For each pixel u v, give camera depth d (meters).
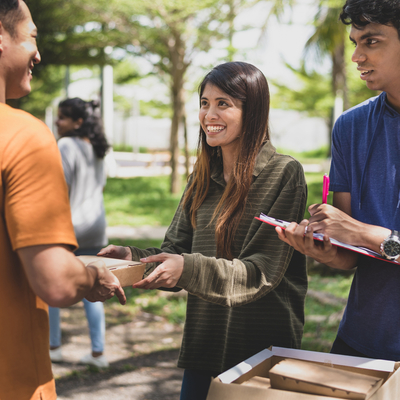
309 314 4.57
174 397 3.31
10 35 1.26
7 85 1.31
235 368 1.38
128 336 4.44
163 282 1.47
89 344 4.20
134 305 5.23
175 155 14.21
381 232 1.52
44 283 1.15
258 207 1.73
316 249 1.49
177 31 12.07
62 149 3.50
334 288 5.39
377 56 1.51
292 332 1.74
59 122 3.61
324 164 21.42
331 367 1.48
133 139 32.81
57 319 3.78
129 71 19.22
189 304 1.87
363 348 1.68
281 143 32.41
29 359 1.25
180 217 2.00
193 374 1.86
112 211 11.52
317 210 1.59
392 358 1.62
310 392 1.27
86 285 1.24
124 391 3.38
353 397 1.22
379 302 1.65
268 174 1.75
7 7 1.24
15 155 1.16
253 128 1.75
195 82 13.64
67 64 11.56
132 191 14.70
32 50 1.31
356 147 1.74
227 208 1.75
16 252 1.20
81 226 3.48
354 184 1.74
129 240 8.24
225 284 1.54
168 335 4.48
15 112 1.21
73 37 10.76
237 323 1.73
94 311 3.70
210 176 1.90
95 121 3.64
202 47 12.58
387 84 1.55
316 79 21.20
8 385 1.21
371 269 1.68
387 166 1.65
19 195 1.15
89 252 3.57
